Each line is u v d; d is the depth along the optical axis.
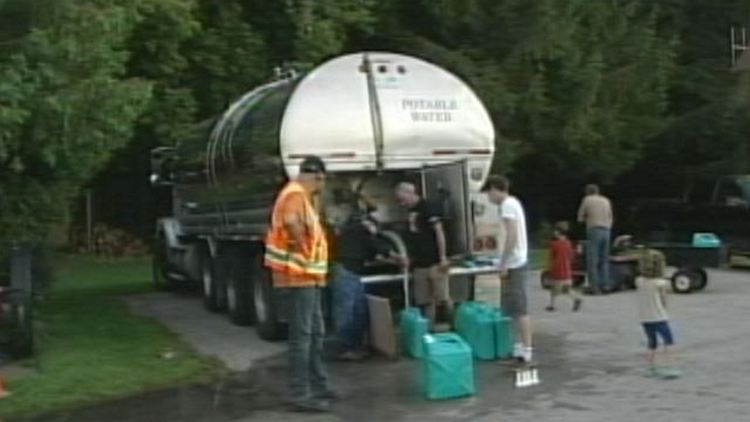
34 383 11.08
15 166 12.32
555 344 12.70
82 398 10.49
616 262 18.25
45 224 14.01
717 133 30.92
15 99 11.57
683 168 32.44
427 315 13.19
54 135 12.29
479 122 14.04
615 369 10.99
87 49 12.34
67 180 13.80
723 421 8.57
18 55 11.73
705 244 18.27
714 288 18.75
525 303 11.41
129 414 9.80
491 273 13.30
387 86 13.70
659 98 30.05
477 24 27.39
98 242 29.84
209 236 17.09
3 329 12.34
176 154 19.44
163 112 22.34
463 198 13.50
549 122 28.03
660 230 24.50
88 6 12.36
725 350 11.94
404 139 13.69
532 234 30.55
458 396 9.91
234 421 9.37
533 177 31.45
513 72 27.23
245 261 15.13
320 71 13.45
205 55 23.17
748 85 30.86
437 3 26.86
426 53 26.47
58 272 22.39
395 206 14.20
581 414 9.00
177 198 19.55
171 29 21.36
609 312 15.55
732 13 32.97
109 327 15.31
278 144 13.30
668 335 10.98
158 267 21.31
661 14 32.47
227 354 12.86
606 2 29.20
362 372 11.38
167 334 14.58
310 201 9.77
